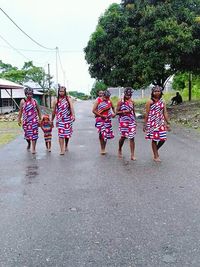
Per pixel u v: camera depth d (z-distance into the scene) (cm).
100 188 639
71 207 540
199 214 502
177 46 1991
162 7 2098
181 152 967
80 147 1098
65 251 397
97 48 2445
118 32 2323
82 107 4781
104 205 546
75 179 706
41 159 916
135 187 640
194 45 2031
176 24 2023
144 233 441
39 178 719
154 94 826
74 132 1530
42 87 4800
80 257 383
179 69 2448
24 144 1185
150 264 365
